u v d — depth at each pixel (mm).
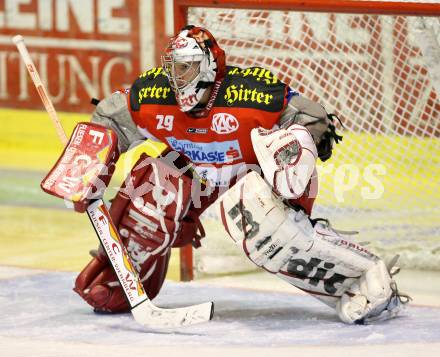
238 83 10555
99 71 24625
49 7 24922
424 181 15180
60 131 11383
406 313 11523
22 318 11258
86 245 16406
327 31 14656
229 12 14109
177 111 10758
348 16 14594
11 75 25156
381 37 14586
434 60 13680
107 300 11258
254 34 14367
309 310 11805
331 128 10641
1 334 10414
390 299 10867
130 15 24312
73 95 24844
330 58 14734
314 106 10523
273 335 10312
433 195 15258
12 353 9477
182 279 13688
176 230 11094
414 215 15367
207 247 14180
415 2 12977
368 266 10820
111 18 24469
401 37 14477
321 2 12953
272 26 14453
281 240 10430
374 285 10727
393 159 15141
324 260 10688
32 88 24953
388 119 14906
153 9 24156
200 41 10359
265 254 10570
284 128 10344
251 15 14281
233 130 10555
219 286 13328
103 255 11305
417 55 14461
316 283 10922
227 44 14234
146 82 11008
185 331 10539
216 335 10336
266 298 12555
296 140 10070
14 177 21984
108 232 10703
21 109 25000
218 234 14289
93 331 10555
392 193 15367
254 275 14133
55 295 12633
